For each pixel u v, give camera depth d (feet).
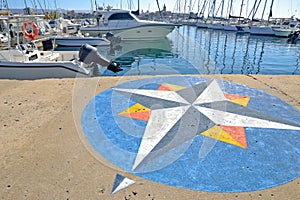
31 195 6.12
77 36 50.67
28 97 13.17
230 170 7.22
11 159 7.55
